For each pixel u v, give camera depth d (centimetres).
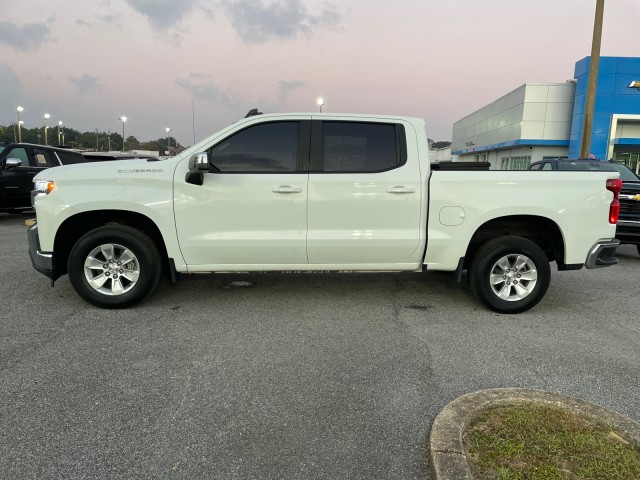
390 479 234
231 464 243
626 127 2359
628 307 521
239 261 473
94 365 354
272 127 468
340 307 503
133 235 462
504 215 469
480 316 481
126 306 479
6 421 278
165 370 347
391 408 298
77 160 1257
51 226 454
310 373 346
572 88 2502
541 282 483
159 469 238
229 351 383
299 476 234
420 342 409
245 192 458
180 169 459
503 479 220
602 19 1429
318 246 468
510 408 280
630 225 781
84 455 248
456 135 4272
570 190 472
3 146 1112
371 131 475
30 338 404
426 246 475
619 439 250
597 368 359
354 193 463
